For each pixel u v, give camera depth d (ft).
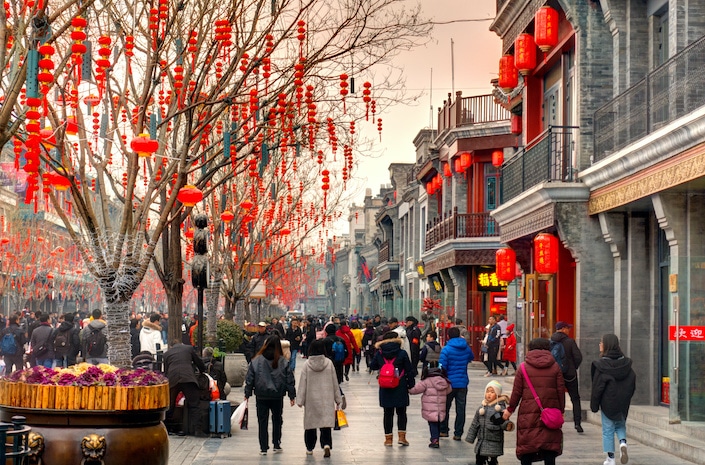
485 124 130.82
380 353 53.16
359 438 56.65
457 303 136.15
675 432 51.78
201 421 55.67
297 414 70.74
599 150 65.98
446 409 55.52
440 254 143.74
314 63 49.34
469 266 135.64
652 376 62.69
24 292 179.22
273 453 50.01
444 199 149.79
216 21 46.42
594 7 67.87
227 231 102.12
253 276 148.25
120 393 30.63
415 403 80.23
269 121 54.54
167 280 62.23
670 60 52.60
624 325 64.54
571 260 74.33
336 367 85.10
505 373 109.50
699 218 53.67
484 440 42.91
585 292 66.74
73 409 30.19
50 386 30.32
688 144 48.88
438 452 50.75
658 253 63.21
